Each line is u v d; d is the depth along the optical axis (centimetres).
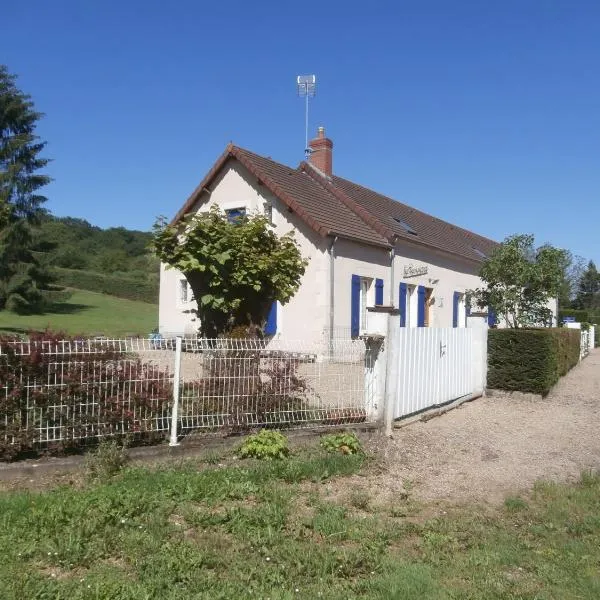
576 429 966
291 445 741
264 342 811
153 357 703
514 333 1268
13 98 3897
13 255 3866
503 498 613
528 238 1780
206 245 851
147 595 360
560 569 442
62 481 581
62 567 399
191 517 488
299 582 395
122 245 8931
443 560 448
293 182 2053
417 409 1000
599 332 3584
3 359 611
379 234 2041
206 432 737
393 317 887
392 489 616
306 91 2389
